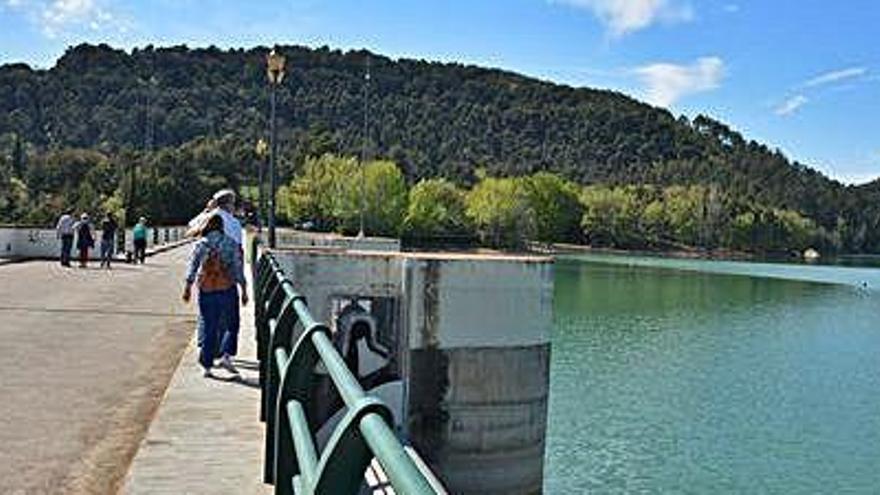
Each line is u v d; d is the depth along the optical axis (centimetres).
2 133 17800
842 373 3700
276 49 2355
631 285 8306
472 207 13725
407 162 17075
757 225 17912
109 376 940
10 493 536
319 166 12175
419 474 198
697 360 3809
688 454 2219
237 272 903
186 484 510
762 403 2950
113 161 11531
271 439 514
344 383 295
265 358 674
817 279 11094
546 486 1889
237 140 14225
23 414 750
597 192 17150
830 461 2241
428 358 1580
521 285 1611
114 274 2641
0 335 1237
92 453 632
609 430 2414
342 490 257
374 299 1620
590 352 3853
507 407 1606
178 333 1315
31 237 3334
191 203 9631
